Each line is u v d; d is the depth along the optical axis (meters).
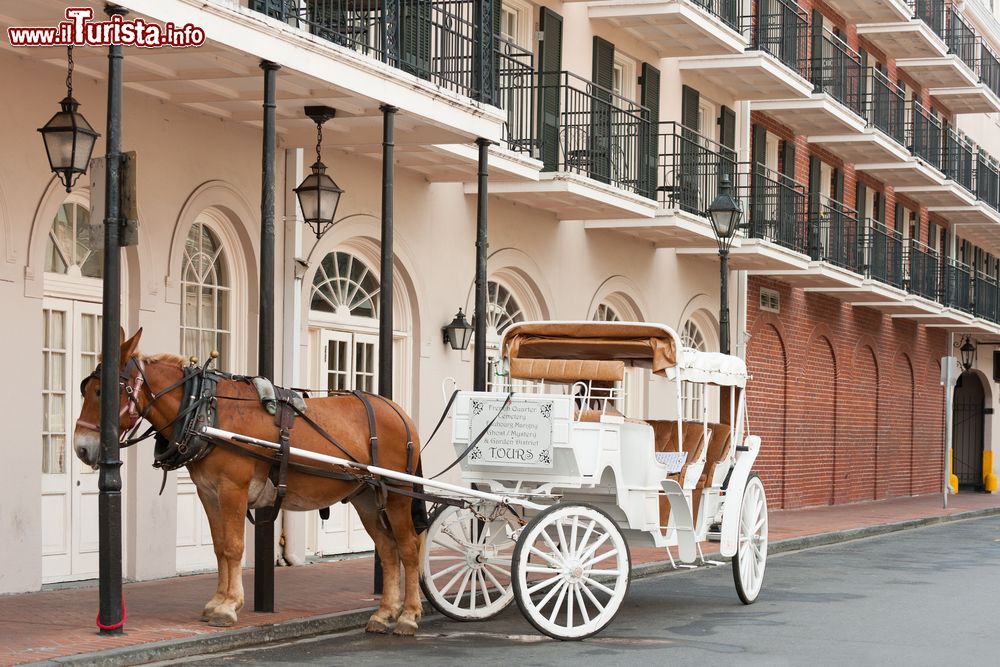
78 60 16.95
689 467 16.83
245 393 13.93
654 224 29.25
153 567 18.70
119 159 13.11
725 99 36.03
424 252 24.39
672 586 20.11
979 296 54.59
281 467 13.83
